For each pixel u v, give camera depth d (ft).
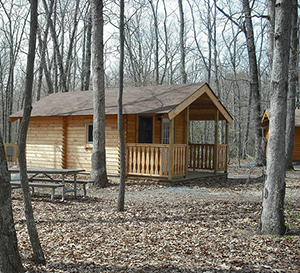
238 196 35.68
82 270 16.94
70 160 50.96
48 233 22.94
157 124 51.08
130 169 44.45
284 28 20.52
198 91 44.96
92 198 34.71
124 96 49.67
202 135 141.08
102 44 40.50
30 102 16.98
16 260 13.48
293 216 25.44
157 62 103.04
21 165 16.89
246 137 97.66
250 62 62.49
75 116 50.55
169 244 20.70
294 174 57.77
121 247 20.33
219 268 17.04
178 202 32.17
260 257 18.16
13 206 30.78
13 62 104.06
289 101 62.08
